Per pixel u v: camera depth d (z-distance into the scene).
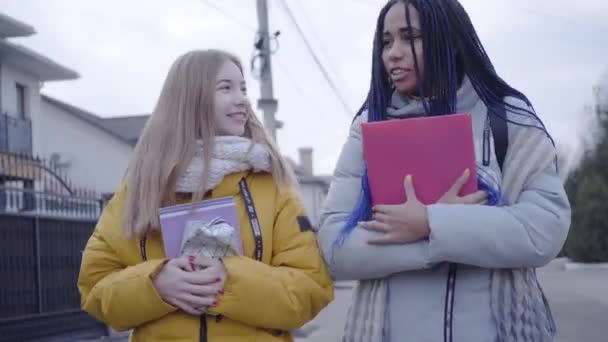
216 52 2.80
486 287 2.37
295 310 2.51
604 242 26.42
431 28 2.48
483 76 2.52
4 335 9.38
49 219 10.59
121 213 2.68
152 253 2.61
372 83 2.63
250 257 2.59
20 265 9.85
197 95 2.70
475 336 2.32
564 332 10.08
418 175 2.36
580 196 25.81
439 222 2.27
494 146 2.43
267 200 2.66
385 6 2.59
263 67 13.38
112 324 2.60
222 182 2.63
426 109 2.49
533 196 2.36
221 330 2.51
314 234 2.67
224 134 2.74
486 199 2.35
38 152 20.83
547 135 2.45
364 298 2.48
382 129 2.38
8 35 19.38
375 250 2.36
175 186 2.59
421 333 2.36
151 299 2.46
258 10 13.45
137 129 34.75
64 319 10.73
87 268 2.68
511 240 2.26
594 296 15.55
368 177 2.43
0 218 9.53
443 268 2.39
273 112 13.37
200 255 2.48
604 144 15.14
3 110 19.20
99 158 32.78
